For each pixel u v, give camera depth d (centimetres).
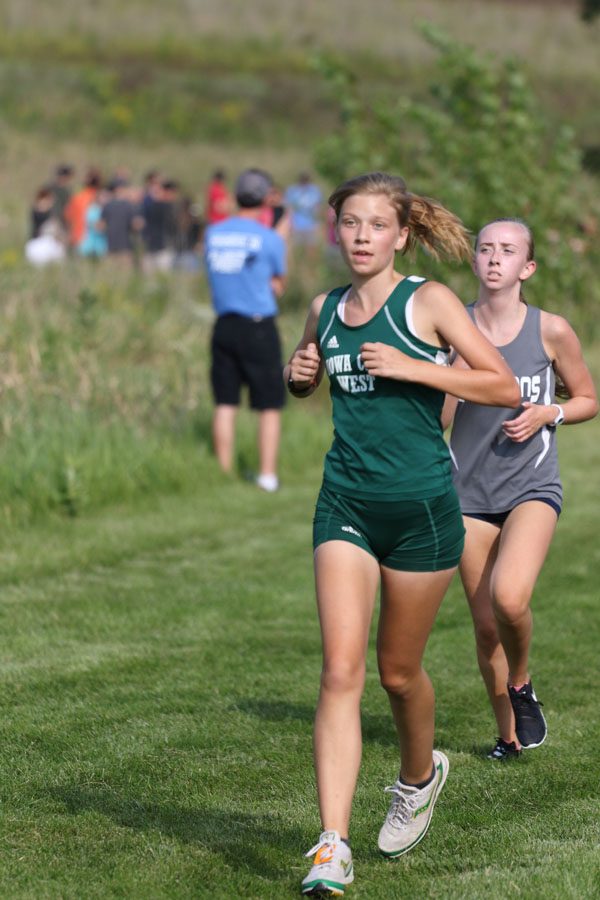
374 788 1700
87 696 2059
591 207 5919
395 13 18062
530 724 1758
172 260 7462
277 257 3684
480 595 1767
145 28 17012
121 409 3938
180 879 1393
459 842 1510
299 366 1415
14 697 2048
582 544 3166
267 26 17500
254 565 2945
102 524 3244
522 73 5925
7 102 13538
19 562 2869
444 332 1330
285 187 11300
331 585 1342
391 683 1402
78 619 2488
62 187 7862
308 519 3412
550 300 5666
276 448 3753
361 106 5947
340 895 1297
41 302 4991
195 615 2544
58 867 1427
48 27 16562
